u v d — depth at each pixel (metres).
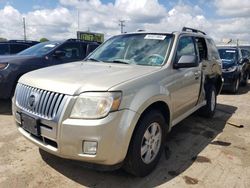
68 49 7.79
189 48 4.95
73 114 3.05
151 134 3.66
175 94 4.20
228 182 3.57
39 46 7.79
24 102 3.59
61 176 3.59
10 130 5.20
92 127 2.98
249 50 17.23
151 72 3.79
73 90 3.10
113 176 3.62
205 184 3.50
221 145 4.80
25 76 3.90
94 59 4.83
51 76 3.55
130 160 3.37
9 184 3.38
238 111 7.35
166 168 3.88
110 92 3.07
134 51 4.58
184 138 5.10
